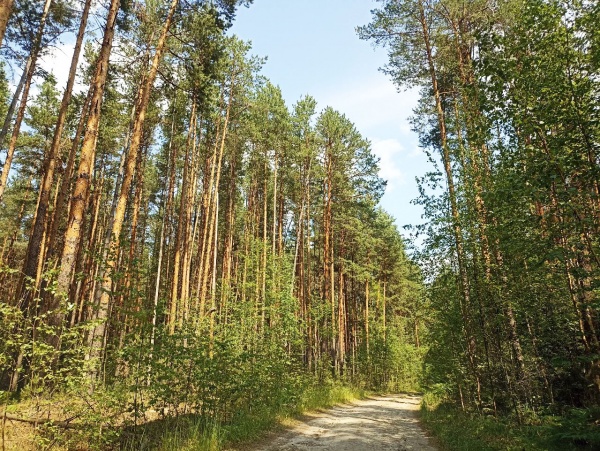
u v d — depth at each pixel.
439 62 16.52
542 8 6.38
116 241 7.48
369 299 39.56
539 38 6.57
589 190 6.23
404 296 40.69
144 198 32.47
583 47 6.40
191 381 9.03
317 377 22.36
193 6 14.07
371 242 32.31
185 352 8.77
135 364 7.39
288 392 14.55
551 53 6.48
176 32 14.73
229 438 8.98
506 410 11.75
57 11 15.75
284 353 15.81
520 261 9.02
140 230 33.34
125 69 17.92
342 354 29.23
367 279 35.12
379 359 33.31
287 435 10.67
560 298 9.76
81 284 19.67
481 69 7.19
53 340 7.02
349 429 11.90
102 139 22.67
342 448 9.09
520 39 6.76
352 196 28.81
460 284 12.11
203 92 16.86
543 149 6.73
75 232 9.17
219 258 34.34
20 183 28.58
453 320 12.41
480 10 14.84
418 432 11.79
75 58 14.73
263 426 10.95
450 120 12.66
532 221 7.14
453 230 12.05
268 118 25.88
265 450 8.73
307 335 26.52
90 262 20.12
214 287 21.12
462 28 15.70
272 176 28.89
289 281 25.33
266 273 23.98
